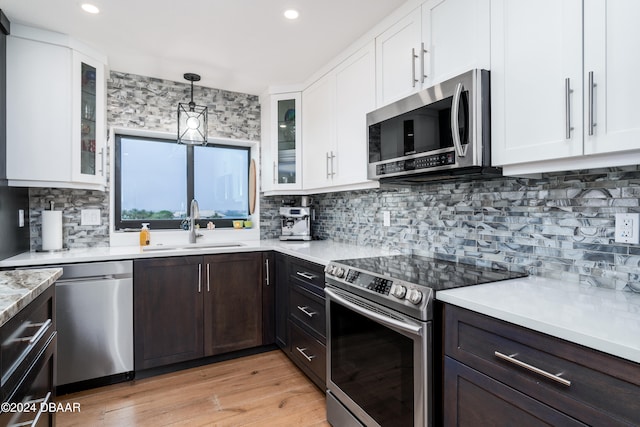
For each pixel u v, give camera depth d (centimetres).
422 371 125
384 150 187
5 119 204
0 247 198
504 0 133
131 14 198
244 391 219
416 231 221
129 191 302
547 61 119
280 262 269
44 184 219
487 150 139
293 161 308
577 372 84
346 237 297
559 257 144
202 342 253
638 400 73
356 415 163
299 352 235
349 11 195
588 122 107
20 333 105
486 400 107
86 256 217
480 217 179
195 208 303
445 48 160
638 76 96
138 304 232
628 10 98
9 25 204
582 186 136
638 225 119
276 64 265
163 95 296
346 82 238
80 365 215
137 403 204
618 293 122
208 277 255
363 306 157
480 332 109
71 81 223
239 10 194
